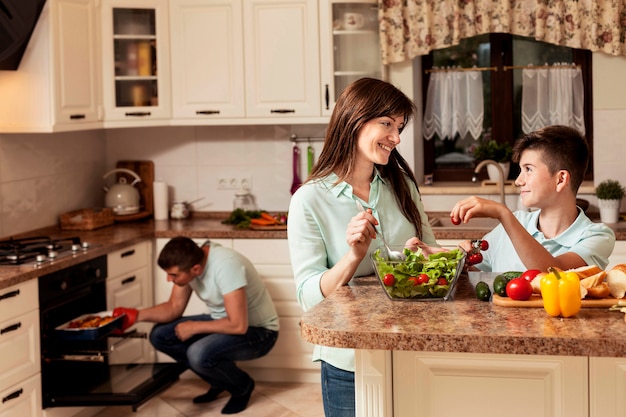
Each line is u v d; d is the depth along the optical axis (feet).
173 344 14.94
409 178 8.74
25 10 13.61
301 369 16.24
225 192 18.47
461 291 7.53
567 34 15.98
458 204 7.80
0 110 14.83
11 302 12.23
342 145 8.04
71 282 13.80
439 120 17.88
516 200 16.78
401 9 16.28
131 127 18.22
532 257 7.74
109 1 16.37
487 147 17.31
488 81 17.89
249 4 16.71
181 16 16.93
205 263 14.57
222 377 14.55
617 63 16.11
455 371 6.89
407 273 7.09
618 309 6.66
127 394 13.14
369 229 7.28
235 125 18.28
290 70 16.71
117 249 15.15
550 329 6.17
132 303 15.92
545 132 8.45
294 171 18.08
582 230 8.46
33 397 12.87
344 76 16.69
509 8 16.16
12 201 15.58
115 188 17.92
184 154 18.54
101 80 16.37
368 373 6.87
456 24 16.22
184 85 17.04
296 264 8.02
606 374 6.61
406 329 6.27
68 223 16.69
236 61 16.85
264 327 15.01
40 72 14.65
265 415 14.57
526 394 6.76
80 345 13.92
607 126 16.26
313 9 16.53
